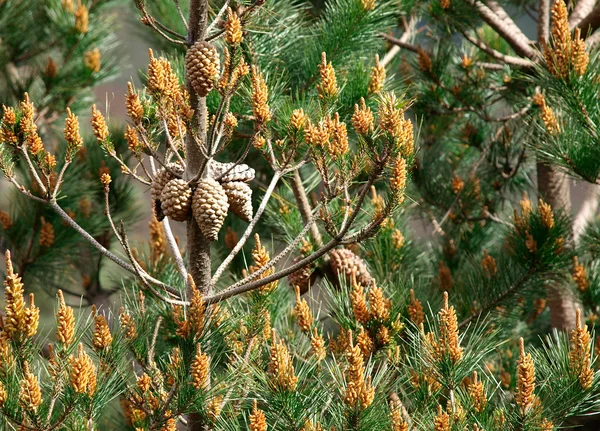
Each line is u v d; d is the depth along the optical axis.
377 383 2.97
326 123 2.91
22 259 4.58
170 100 2.89
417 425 3.01
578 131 3.61
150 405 2.92
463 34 4.32
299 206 3.62
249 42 3.46
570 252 3.81
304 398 2.90
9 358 2.80
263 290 3.09
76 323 2.91
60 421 2.81
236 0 2.99
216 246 4.54
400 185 2.83
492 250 4.56
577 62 3.46
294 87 3.62
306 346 3.42
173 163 3.01
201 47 2.86
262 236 4.64
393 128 2.81
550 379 3.05
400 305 3.30
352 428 2.84
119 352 2.95
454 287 3.84
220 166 2.96
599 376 3.02
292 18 3.63
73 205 4.58
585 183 3.89
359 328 3.22
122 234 2.89
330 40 3.60
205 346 2.94
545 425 2.91
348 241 2.90
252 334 3.11
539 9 4.29
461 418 2.93
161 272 3.53
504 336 3.94
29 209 4.54
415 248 4.03
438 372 2.98
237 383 2.98
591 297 4.04
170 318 3.34
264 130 2.99
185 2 4.37
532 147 3.72
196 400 2.87
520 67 4.33
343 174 2.90
